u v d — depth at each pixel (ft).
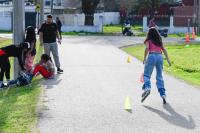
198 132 20.24
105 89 32.63
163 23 223.30
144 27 144.05
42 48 74.23
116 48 76.18
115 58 57.36
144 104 27.04
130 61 53.78
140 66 48.55
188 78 39.29
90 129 20.59
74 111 24.66
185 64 49.96
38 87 33.24
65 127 20.90
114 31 161.48
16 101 27.71
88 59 55.36
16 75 39.22
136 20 231.30
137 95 30.25
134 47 80.18
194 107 26.14
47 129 20.44
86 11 155.53
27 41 38.42
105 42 93.76
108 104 26.86
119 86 34.19
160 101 28.09
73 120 22.41
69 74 41.06
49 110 24.77
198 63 51.01
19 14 37.91
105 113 24.23
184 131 20.40
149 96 29.99
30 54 38.86
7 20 179.52
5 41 99.45
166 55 28.02
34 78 38.42
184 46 81.51
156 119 22.86
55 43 41.98
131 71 43.91
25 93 31.04
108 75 40.63
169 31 141.08
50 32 41.47
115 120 22.56
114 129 20.65
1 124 21.17
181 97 29.60
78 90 32.01
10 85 35.99
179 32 140.26
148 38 27.84
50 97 28.99
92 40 101.04
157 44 27.55
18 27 38.01
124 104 26.96
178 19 148.46
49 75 37.96
